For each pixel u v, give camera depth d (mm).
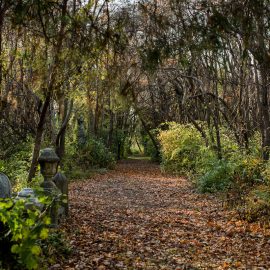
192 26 10156
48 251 5945
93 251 6883
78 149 25703
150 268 6148
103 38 10273
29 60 11008
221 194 13414
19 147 19109
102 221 9570
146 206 12484
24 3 9305
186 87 25250
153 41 10398
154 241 7816
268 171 11266
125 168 30297
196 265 6336
